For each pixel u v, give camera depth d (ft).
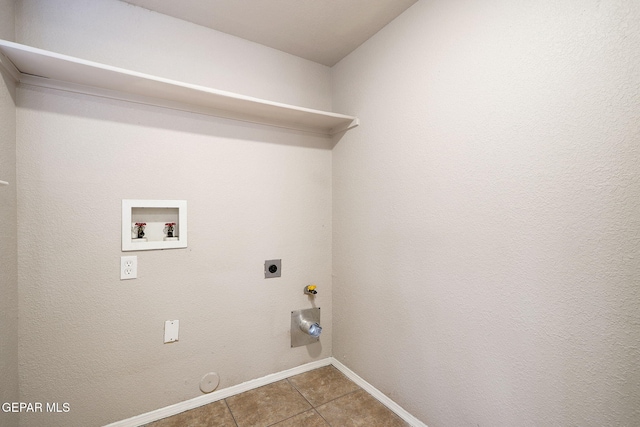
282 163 6.32
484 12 3.84
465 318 4.10
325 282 6.89
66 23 4.42
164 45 5.13
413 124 4.89
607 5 2.80
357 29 5.57
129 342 4.84
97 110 4.61
